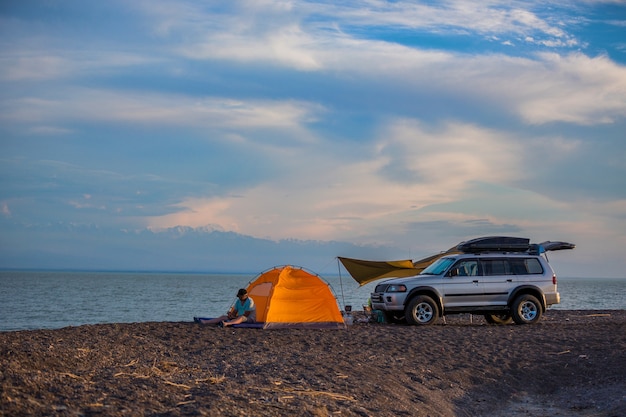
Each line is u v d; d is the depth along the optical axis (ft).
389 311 60.39
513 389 35.32
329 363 36.14
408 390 32.01
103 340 39.70
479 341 45.91
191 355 37.68
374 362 37.47
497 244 62.85
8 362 27.12
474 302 59.82
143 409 22.41
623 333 51.19
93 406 21.88
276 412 24.59
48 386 23.66
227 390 27.12
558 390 35.70
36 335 40.42
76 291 268.00
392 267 68.49
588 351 42.73
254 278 59.21
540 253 63.21
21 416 19.90
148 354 36.14
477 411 31.40
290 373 32.73
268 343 43.55
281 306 54.08
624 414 30.09
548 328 55.72
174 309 147.13
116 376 27.58
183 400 24.48
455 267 60.54
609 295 239.91
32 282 433.89
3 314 129.49
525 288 60.34
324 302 54.70
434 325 58.95
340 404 27.40
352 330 52.42
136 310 142.92
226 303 178.09
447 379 35.40
